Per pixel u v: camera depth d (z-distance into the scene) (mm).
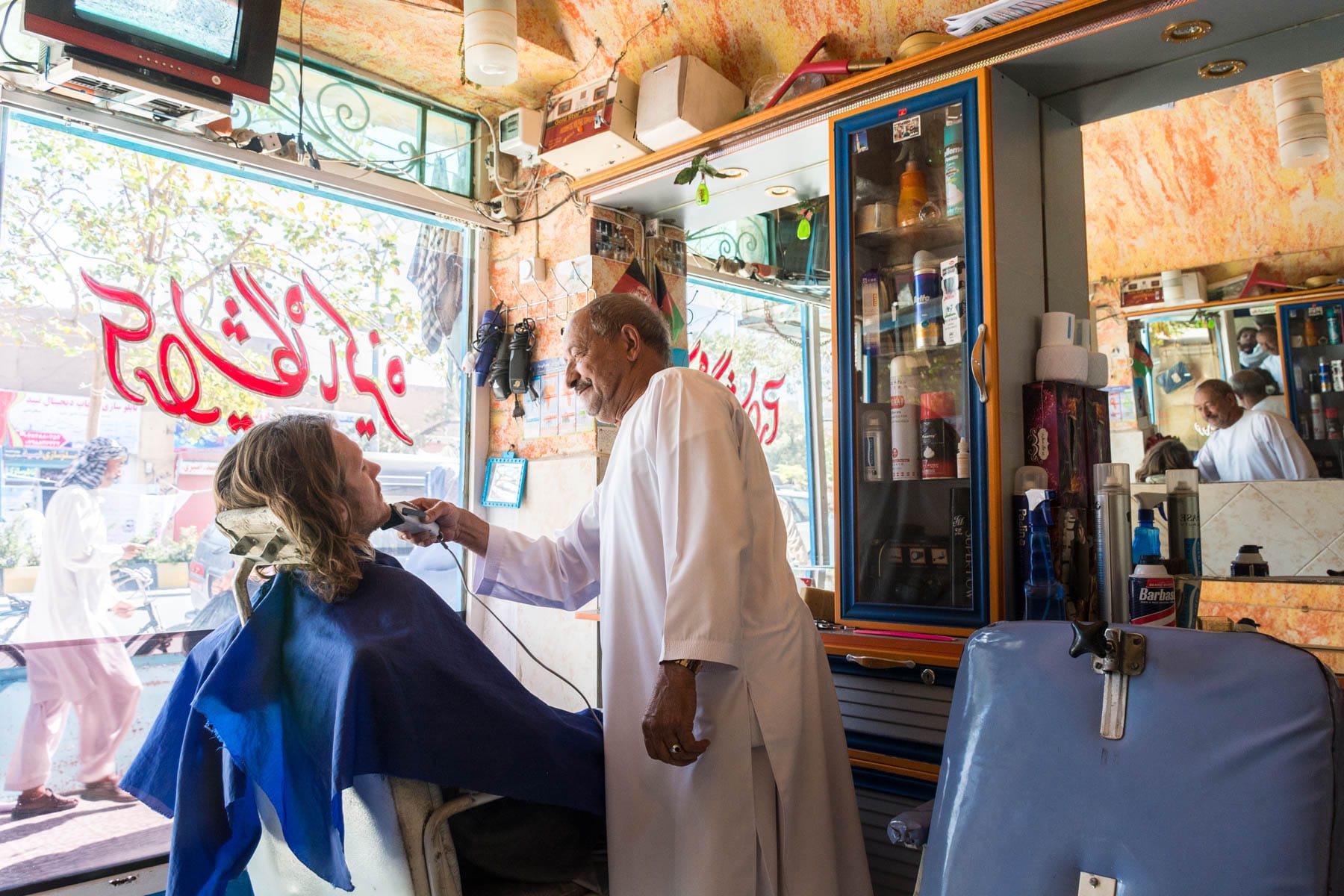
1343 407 1992
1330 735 1065
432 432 3490
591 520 1986
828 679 1786
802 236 3297
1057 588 1973
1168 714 1179
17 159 2547
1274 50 2045
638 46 3074
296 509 1354
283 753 1313
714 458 1594
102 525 2672
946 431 2238
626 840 1587
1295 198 2070
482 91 3391
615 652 1701
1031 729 1289
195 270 2893
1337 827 1050
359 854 1395
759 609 1673
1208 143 2166
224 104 2479
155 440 2785
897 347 2371
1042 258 2344
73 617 2607
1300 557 2006
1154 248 2238
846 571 2355
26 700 2518
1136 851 1140
